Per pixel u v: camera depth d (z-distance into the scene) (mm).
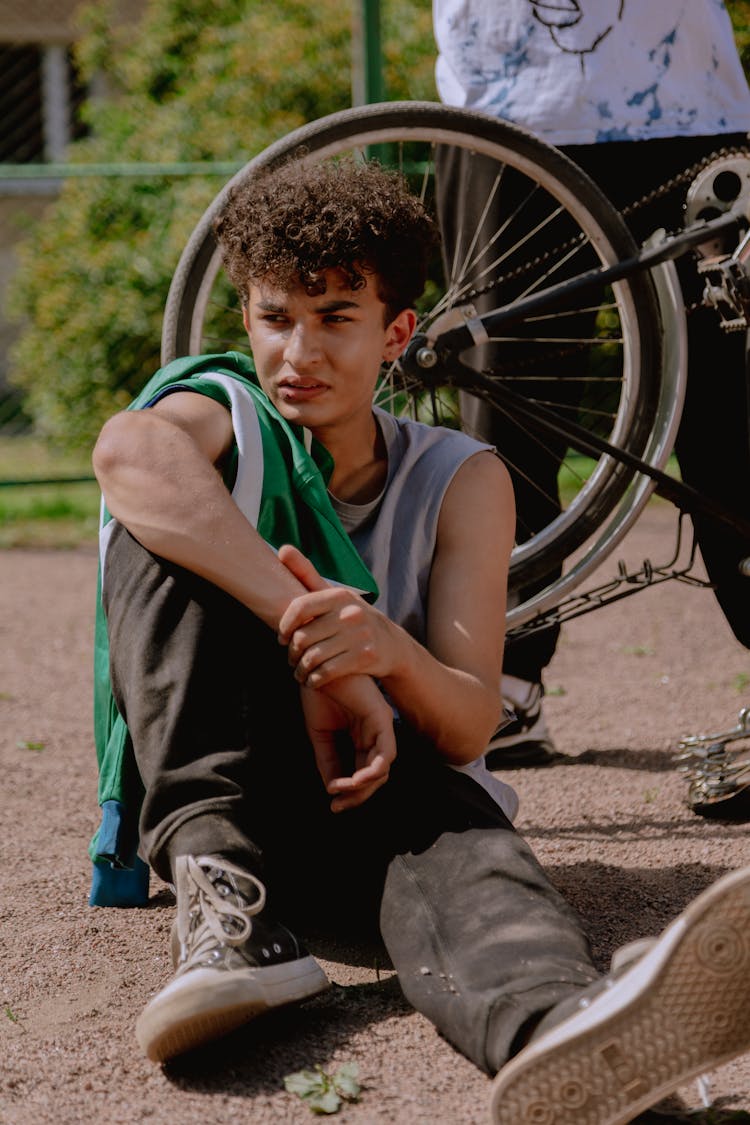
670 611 4547
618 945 1957
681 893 2148
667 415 2615
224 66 7328
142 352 7293
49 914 2141
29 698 3678
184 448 1786
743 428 2662
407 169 4684
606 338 2773
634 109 2648
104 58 9180
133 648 1740
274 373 1881
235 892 1629
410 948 1631
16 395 9578
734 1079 1614
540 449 2770
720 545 2682
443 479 1978
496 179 2670
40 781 2920
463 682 1844
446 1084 1587
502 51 2680
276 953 1622
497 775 2848
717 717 3281
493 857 1668
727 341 2648
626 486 2668
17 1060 1663
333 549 1848
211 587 1737
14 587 5207
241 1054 1659
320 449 1928
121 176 6691
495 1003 1494
